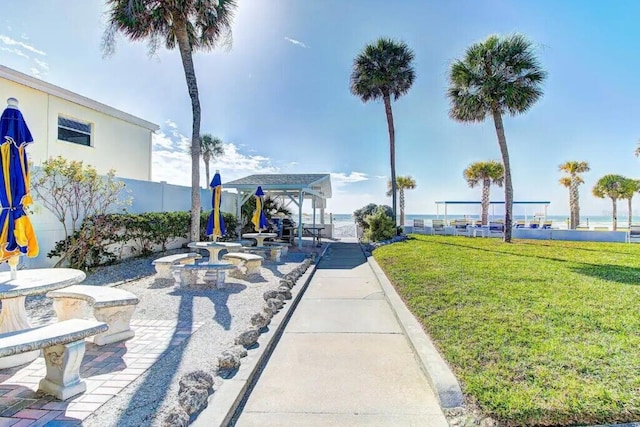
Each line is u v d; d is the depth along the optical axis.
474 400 2.73
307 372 3.45
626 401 2.54
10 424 2.43
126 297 4.13
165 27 10.70
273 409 2.79
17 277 3.80
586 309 4.67
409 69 19.77
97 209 8.86
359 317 5.35
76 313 4.38
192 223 11.10
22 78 10.27
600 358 3.22
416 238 17.86
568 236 18.00
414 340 4.02
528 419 2.47
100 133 13.05
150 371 3.29
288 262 10.83
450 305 5.11
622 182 30.91
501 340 3.71
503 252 11.25
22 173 3.64
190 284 7.07
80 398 2.78
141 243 10.02
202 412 2.55
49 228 7.79
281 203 20.38
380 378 3.31
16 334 2.69
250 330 4.07
